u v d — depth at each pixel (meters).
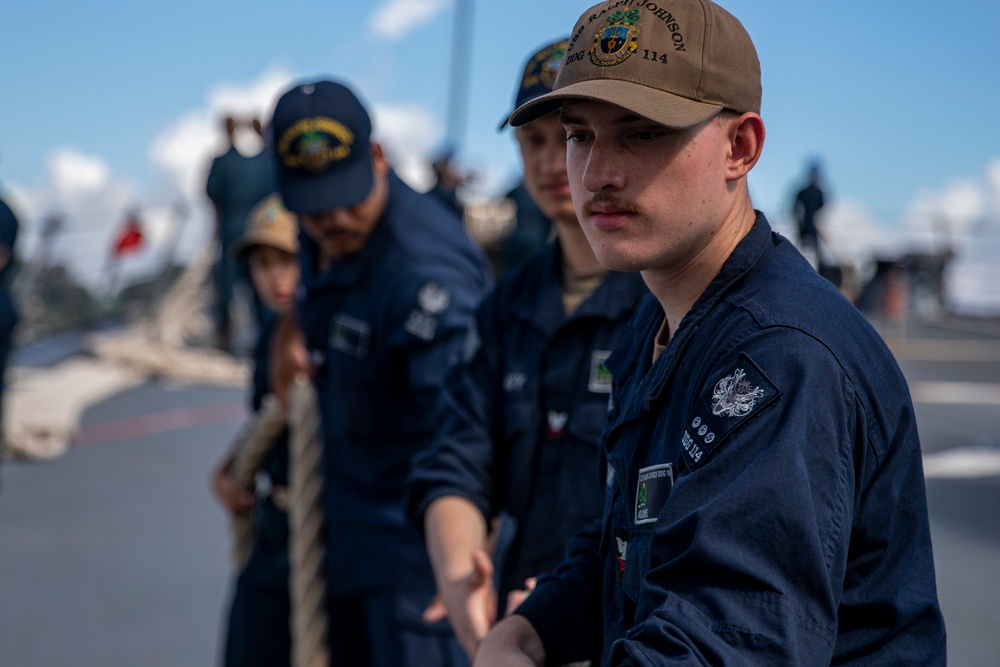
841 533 1.12
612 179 1.26
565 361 2.07
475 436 2.15
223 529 5.45
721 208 1.28
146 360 9.96
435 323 2.54
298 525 2.73
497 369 2.17
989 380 11.63
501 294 2.20
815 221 13.84
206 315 12.18
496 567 2.26
